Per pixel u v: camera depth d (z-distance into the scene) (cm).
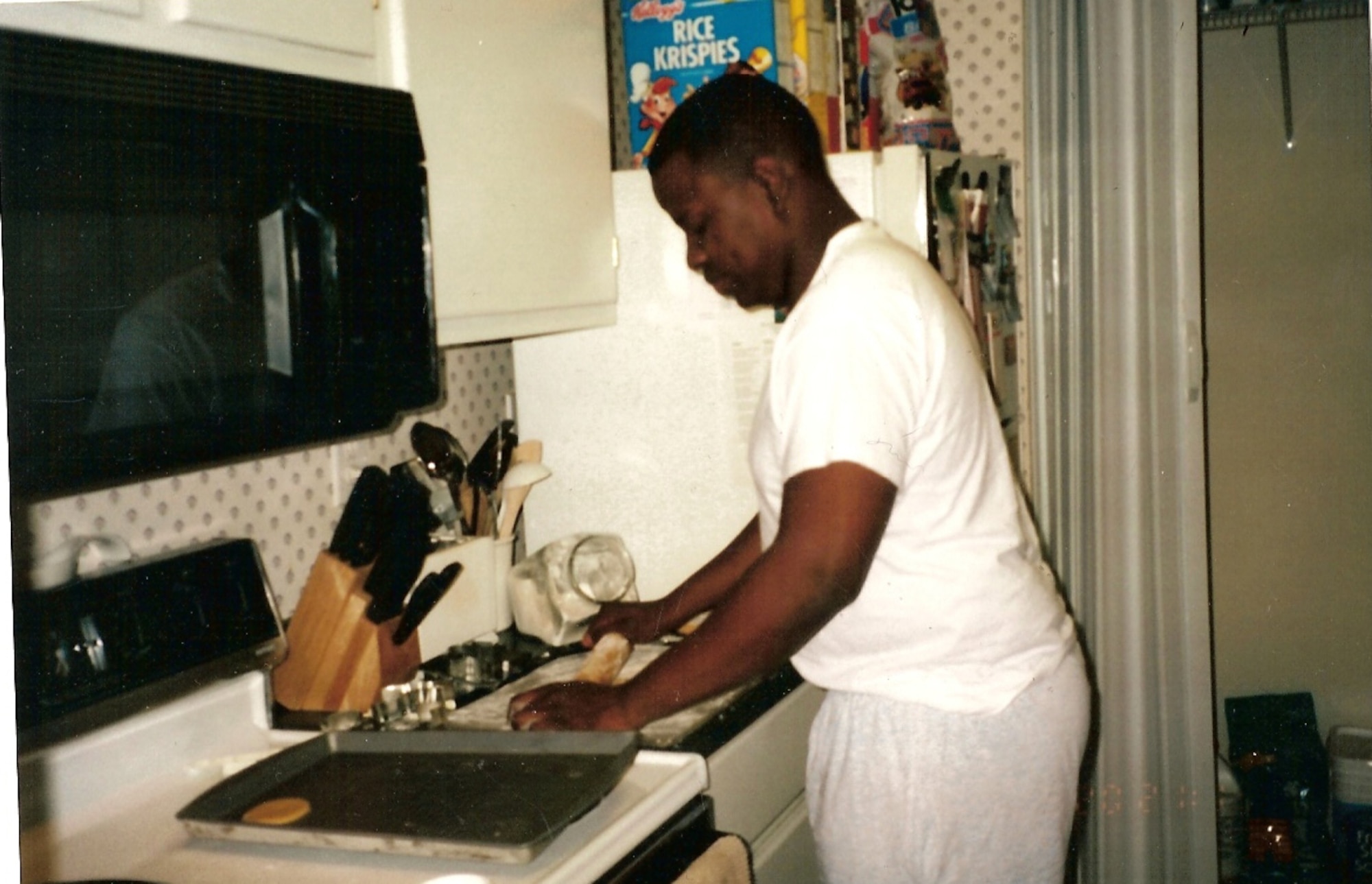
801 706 143
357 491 130
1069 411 218
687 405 171
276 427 94
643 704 108
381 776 102
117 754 105
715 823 120
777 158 117
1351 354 264
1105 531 210
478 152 129
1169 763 212
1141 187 203
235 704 116
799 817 142
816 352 107
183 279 86
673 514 173
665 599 152
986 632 114
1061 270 219
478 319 132
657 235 167
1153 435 207
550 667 148
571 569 157
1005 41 238
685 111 121
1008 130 240
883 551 114
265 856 90
